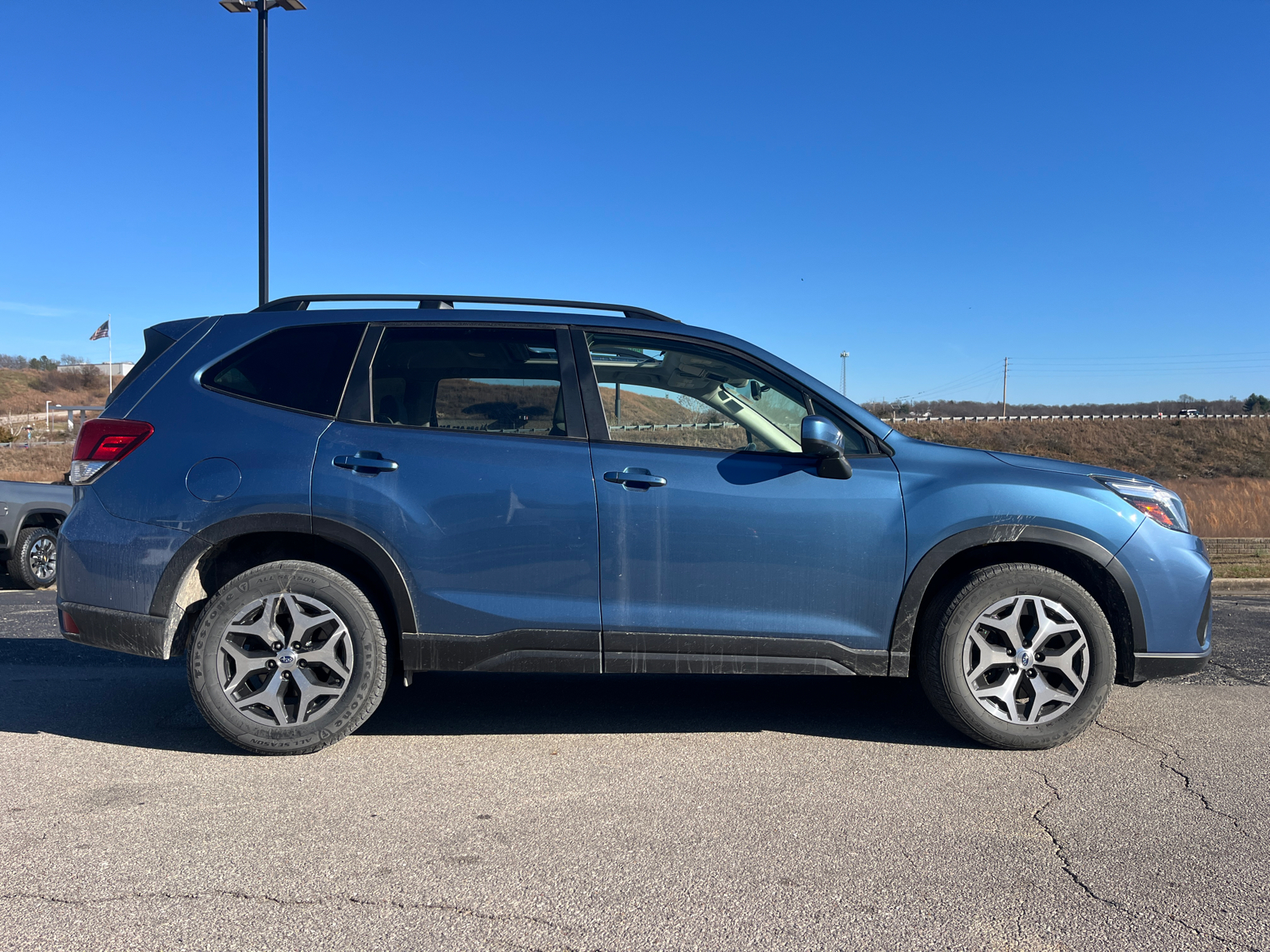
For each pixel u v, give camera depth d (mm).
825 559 3570
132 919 2287
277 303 3924
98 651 5383
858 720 4094
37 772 3350
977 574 3584
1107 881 2551
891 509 3590
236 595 3455
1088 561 3686
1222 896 2469
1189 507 13438
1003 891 2490
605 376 3738
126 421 3615
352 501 3479
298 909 2352
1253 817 3008
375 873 2557
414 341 3740
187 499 3486
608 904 2400
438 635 3539
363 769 3420
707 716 4160
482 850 2723
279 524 3473
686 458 3611
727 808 3066
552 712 4211
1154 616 3652
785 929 2281
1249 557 10242
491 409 3666
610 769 3445
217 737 3777
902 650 3611
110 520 3539
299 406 3633
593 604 3555
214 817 2943
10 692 4449
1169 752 3656
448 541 3514
